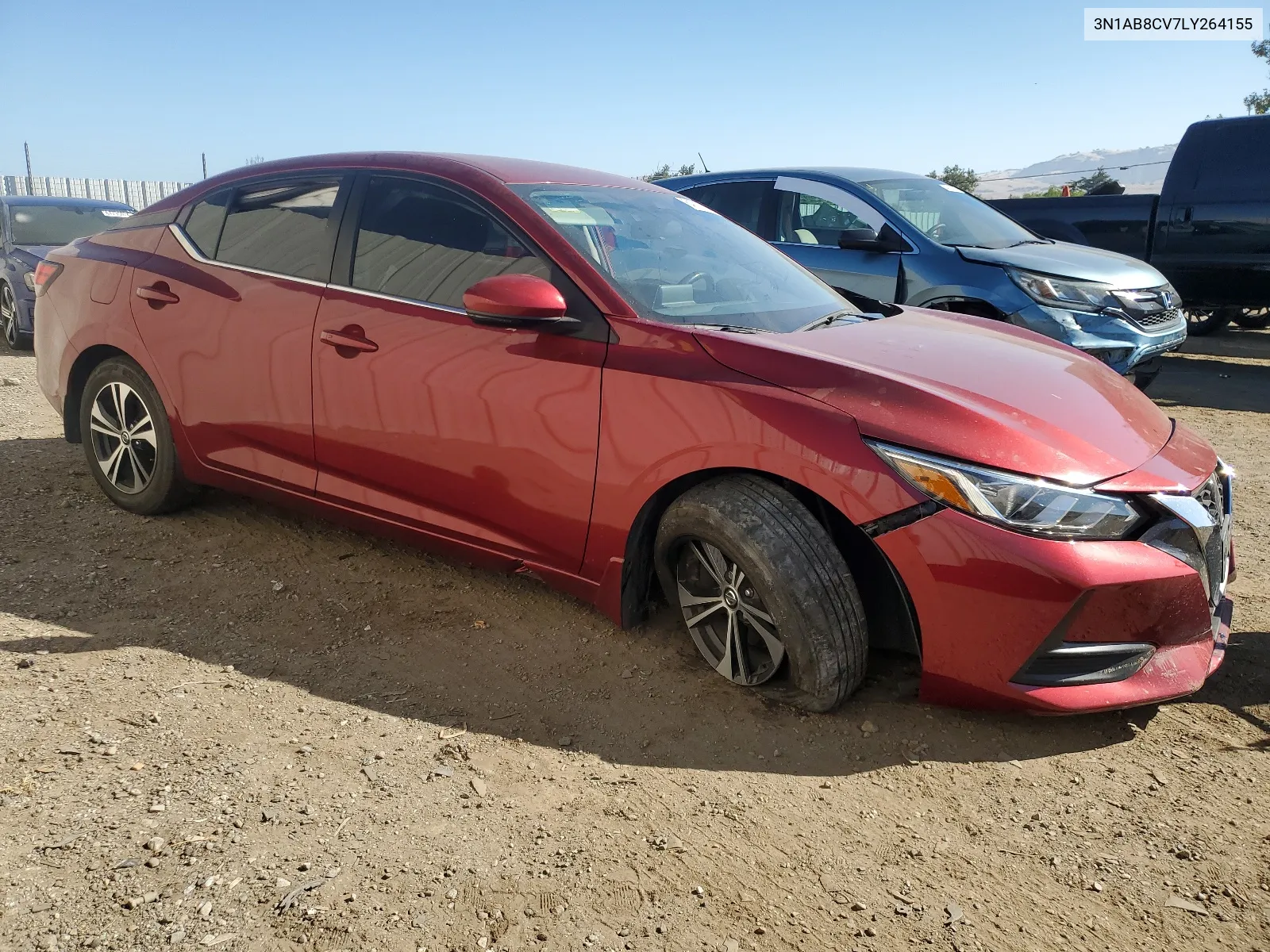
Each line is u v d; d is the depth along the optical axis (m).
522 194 3.29
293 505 3.74
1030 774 2.52
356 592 3.54
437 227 3.37
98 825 2.14
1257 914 2.03
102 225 10.74
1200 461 2.82
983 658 2.52
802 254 7.40
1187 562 2.55
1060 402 2.79
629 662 3.06
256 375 3.65
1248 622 3.48
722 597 2.86
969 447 2.49
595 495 2.94
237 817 2.21
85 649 2.99
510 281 2.88
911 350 3.03
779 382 2.70
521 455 3.05
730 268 3.55
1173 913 2.03
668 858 2.14
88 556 3.75
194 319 3.81
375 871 2.05
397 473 3.36
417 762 2.49
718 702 2.84
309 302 3.52
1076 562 2.42
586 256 3.10
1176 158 10.00
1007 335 3.51
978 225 7.34
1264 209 9.44
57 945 1.79
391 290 3.37
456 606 3.44
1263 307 9.94
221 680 2.86
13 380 7.55
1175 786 2.48
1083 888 2.10
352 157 3.69
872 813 2.35
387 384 3.30
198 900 1.93
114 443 4.23
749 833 2.25
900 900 2.04
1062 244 7.60
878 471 2.52
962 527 2.46
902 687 2.93
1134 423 2.85
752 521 2.68
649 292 3.11
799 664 2.69
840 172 7.41
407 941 1.86
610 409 2.88
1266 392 8.65
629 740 2.64
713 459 2.71
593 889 2.03
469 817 2.27
